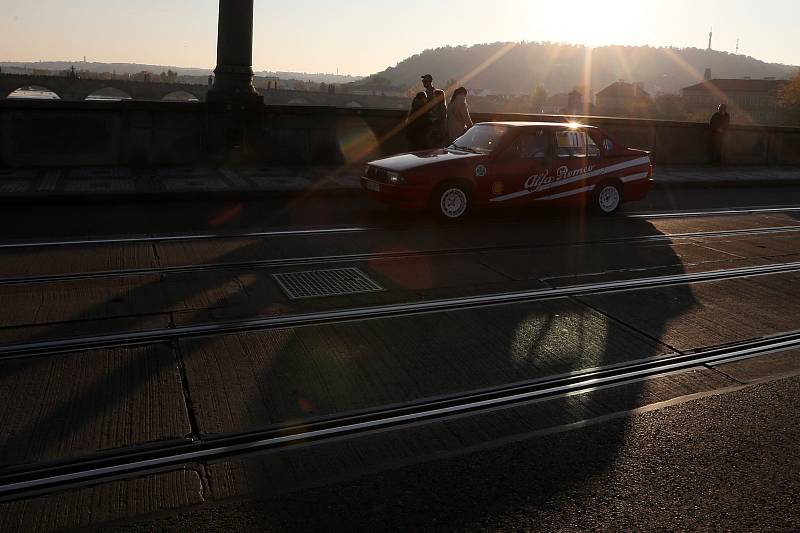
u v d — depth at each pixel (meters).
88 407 4.55
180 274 7.55
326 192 12.88
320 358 5.45
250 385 4.95
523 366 5.43
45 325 5.95
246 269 7.84
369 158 16.38
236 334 5.89
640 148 19.73
